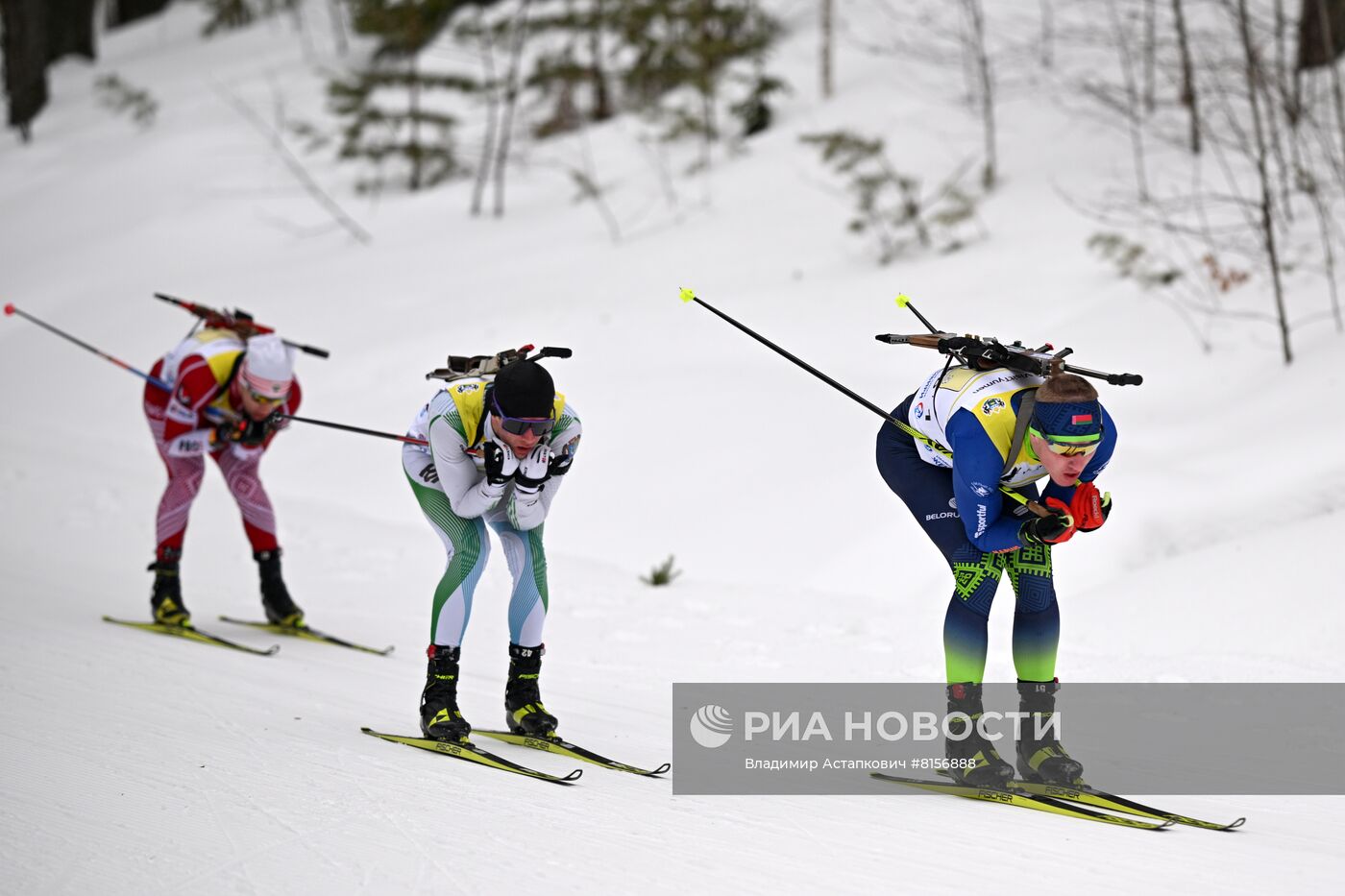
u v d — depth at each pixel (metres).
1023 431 13.03
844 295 45.22
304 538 32.28
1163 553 27.08
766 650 22.25
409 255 56.91
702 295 47.75
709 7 61.94
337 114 65.00
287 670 20.27
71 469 39.25
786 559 29.67
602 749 15.81
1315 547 23.61
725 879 10.63
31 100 81.00
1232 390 34.50
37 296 60.06
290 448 41.41
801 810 12.98
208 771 13.77
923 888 10.41
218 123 75.12
